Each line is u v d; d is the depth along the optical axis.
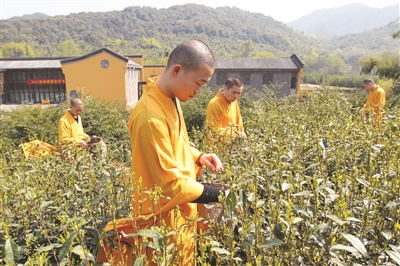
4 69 32.28
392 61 15.01
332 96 7.47
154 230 1.40
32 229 2.26
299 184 1.90
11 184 2.63
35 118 8.58
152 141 1.75
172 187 1.73
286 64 23.23
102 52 24.42
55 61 34.81
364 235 1.75
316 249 1.63
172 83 1.87
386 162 2.32
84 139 5.43
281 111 5.02
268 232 1.77
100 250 1.89
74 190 2.46
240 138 2.94
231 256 1.48
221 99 4.18
